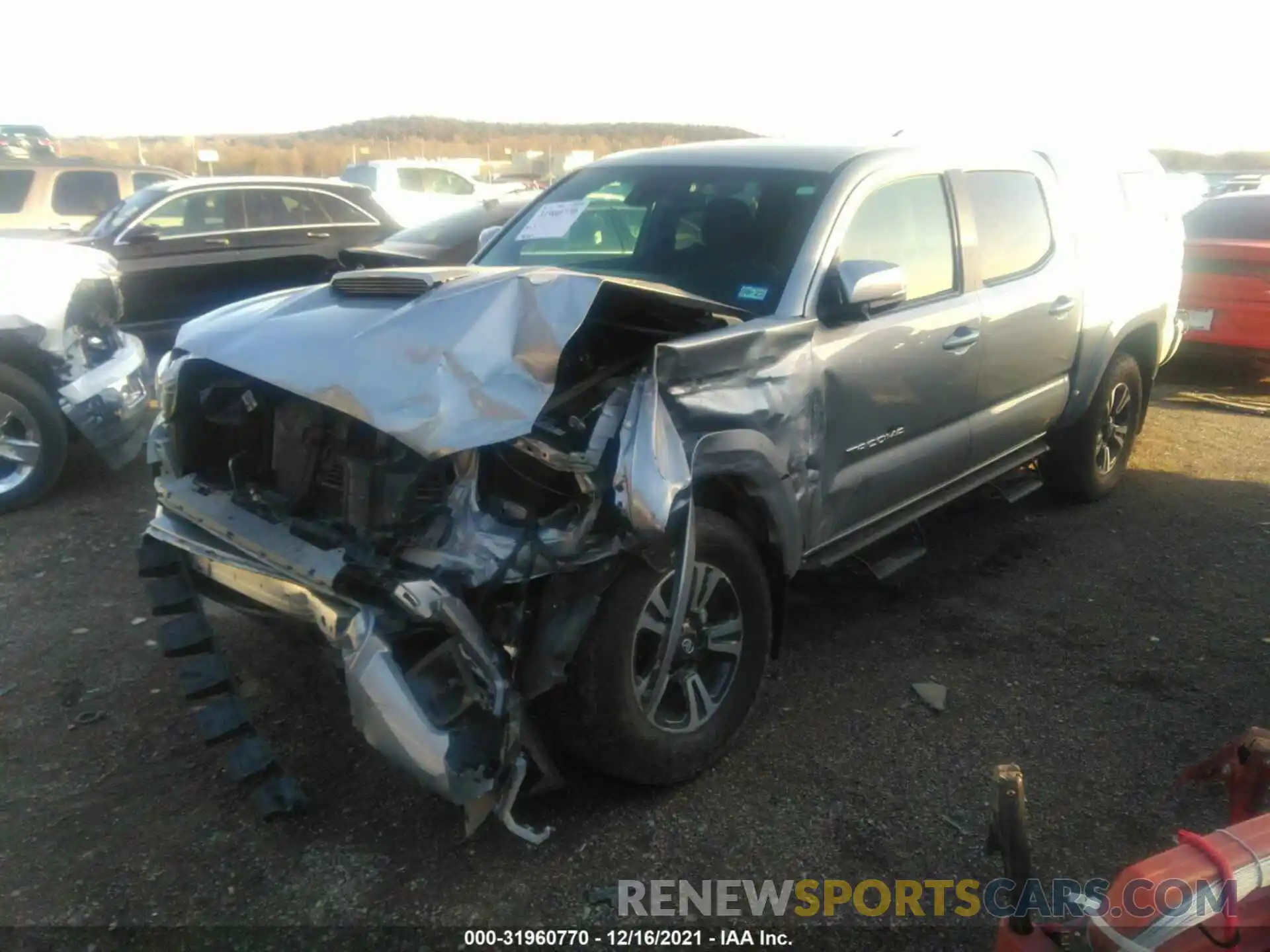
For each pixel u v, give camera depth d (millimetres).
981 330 4625
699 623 3414
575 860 3092
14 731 3721
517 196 9695
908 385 4215
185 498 3520
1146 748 3709
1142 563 5398
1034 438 5535
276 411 3279
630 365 3287
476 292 3033
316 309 3336
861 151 4355
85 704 3902
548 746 3359
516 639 2955
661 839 3189
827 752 3662
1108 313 5676
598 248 4449
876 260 3896
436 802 3340
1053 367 5320
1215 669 4277
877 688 4109
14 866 3023
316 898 2920
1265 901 1899
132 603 4777
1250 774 2330
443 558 2830
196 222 9539
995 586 5090
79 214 12547
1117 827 3271
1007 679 4191
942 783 3486
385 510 2900
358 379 2879
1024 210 5164
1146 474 6926
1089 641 4523
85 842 3131
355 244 10422
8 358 5957
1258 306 8812
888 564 4398
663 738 3287
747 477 3467
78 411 6059
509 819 2885
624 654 3105
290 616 3102
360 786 3414
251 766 3252
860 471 4098
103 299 6395
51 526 5793
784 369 3588
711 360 3275
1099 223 5738
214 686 3400
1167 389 9523
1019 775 1948
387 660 2746
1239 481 6785
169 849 3107
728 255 4031
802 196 4074
